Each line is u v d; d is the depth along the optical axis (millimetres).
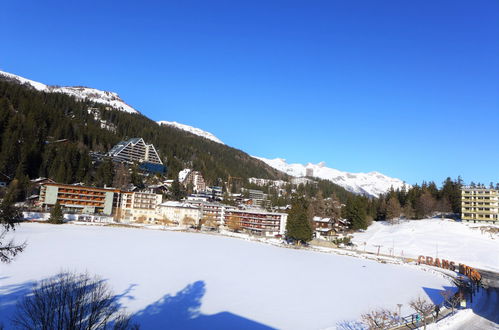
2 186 138625
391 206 165125
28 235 97062
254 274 66625
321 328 38438
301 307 46344
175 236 125438
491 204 139750
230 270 68750
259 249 107062
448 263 90812
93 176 186500
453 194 164625
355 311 45969
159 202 174875
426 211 158625
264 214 158125
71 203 155375
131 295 45938
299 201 196375
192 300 45969
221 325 37688
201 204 177625
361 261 97438
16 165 152375
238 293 51281
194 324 37344
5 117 175875
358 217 160000
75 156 182750
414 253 114062
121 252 80250
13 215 20984
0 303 38219
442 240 122312
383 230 149375
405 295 57562
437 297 56719
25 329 29266
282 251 107062
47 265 60156
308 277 67938
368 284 65188
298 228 124000
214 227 167750
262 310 43844
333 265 86062
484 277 78062
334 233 151750
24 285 45844
